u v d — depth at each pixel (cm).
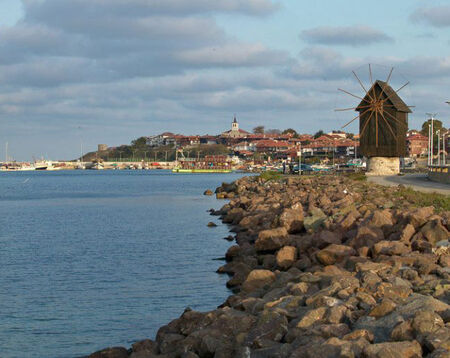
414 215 2575
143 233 4634
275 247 2942
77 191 12362
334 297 1505
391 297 1447
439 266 1812
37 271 3044
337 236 2709
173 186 13825
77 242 4175
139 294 2475
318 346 1140
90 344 1873
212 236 4294
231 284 2556
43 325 2064
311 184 7088
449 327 1167
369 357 1074
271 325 1375
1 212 7075
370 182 6706
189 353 1380
